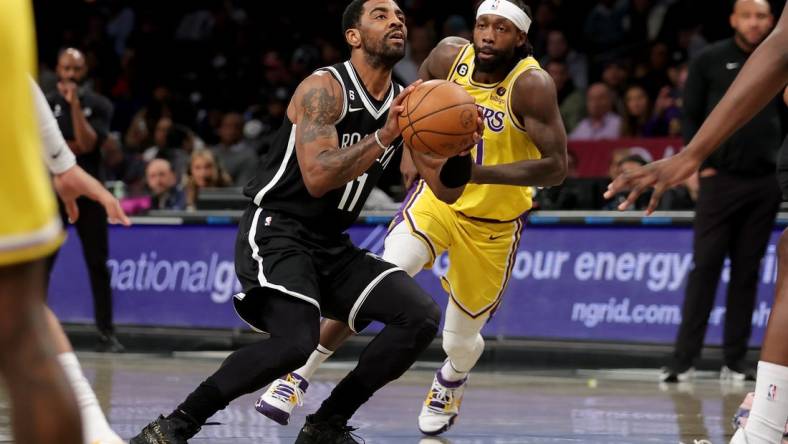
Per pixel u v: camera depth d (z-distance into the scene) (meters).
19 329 3.88
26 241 3.81
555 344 14.37
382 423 9.32
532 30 23.19
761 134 12.68
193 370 13.41
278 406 8.19
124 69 26.00
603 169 17.02
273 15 26.67
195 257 16.09
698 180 13.08
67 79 14.53
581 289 14.38
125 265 16.45
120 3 28.16
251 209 7.55
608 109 18.81
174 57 26.36
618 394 11.72
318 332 7.15
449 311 8.88
